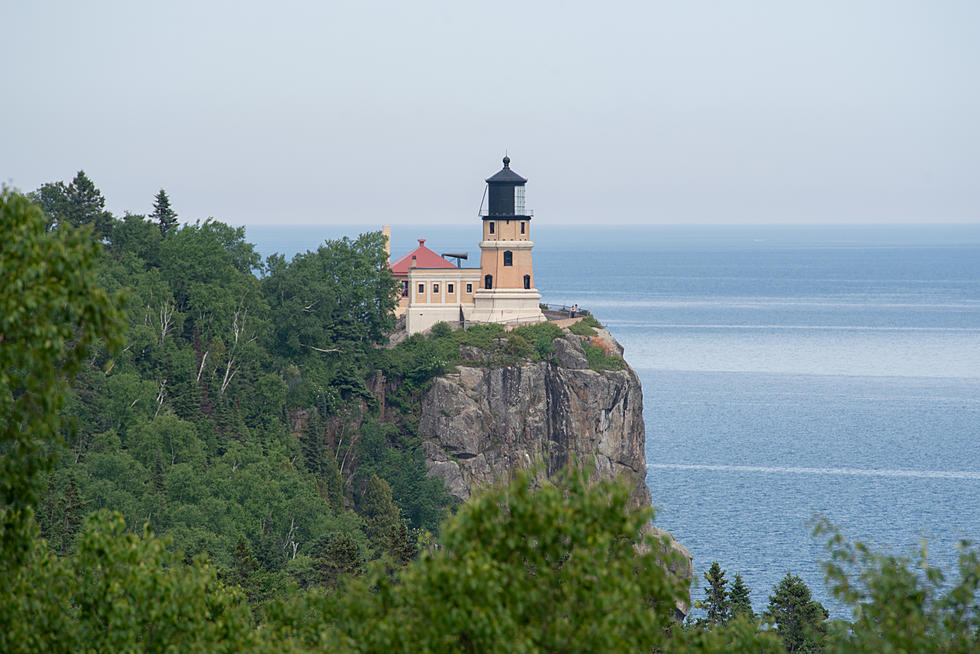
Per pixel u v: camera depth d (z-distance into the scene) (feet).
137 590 199.93
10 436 187.42
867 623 197.16
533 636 183.11
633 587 183.62
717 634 210.38
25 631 192.44
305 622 229.04
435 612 186.39
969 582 193.57
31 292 179.22
